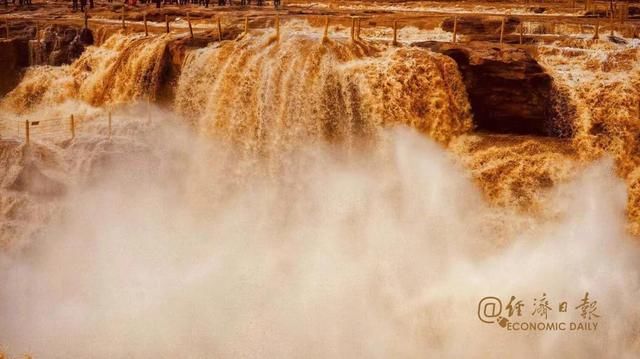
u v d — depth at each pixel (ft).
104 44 107.45
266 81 82.79
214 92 85.35
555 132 77.97
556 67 80.38
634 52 77.77
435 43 84.53
